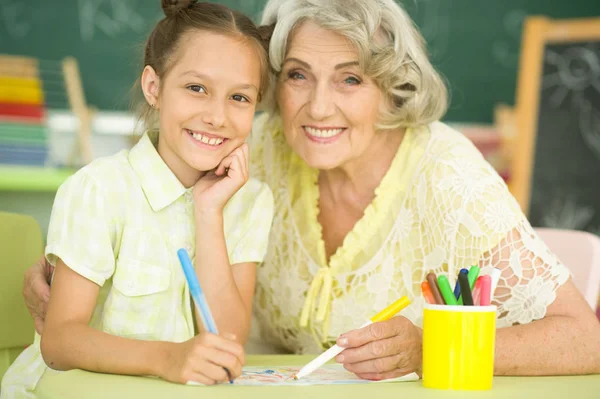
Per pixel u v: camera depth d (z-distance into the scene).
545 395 0.97
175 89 1.30
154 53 1.36
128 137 3.58
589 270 1.64
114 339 1.09
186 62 1.29
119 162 1.32
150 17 3.71
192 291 1.02
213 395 0.93
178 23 1.32
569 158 3.85
